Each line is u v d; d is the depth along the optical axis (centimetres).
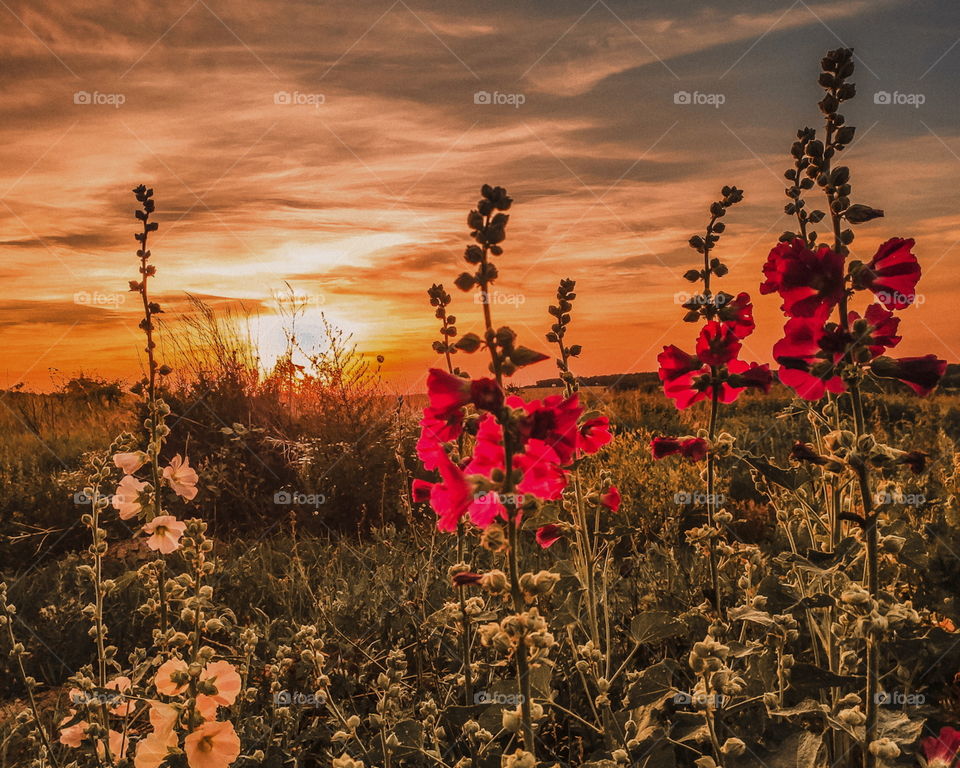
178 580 281
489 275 148
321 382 788
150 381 305
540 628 150
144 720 292
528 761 147
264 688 323
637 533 475
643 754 220
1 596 291
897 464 161
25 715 288
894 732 169
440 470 154
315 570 503
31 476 736
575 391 272
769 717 219
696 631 278
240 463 696
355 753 254
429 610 366
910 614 157
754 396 1023
